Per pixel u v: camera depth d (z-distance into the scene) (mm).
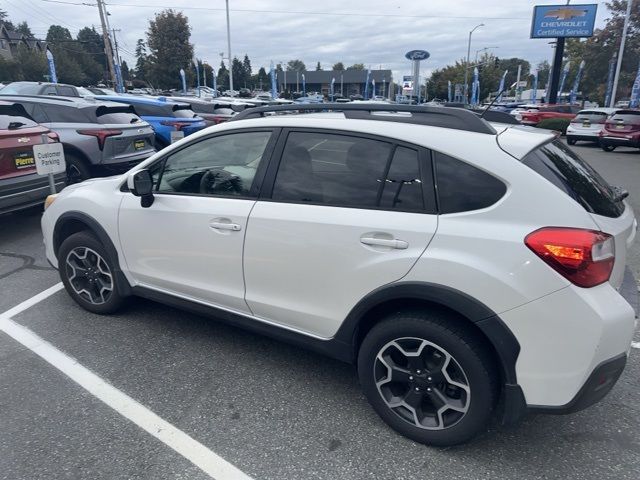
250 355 3475
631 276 2660
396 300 2508
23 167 5832
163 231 3336
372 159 2604
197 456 2498
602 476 2379
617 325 2135
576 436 2658
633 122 17562
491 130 2471
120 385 3094
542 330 2154
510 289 2170
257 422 2762
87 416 2793
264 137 2984
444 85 59062
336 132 2725
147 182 3285
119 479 2342
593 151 19125
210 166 3184
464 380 2373
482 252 2236
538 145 2467
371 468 2424
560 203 2203
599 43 38281
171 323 3932
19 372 3225
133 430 2684
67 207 3885
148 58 46719
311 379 3189
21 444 2562
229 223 2996
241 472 2398
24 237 6352
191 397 2980
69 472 2379
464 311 2262
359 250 2525
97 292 4004
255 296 2998
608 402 2953
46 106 7594
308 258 2701
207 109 14469
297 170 2830
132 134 8227
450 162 2410
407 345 2490
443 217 2369
